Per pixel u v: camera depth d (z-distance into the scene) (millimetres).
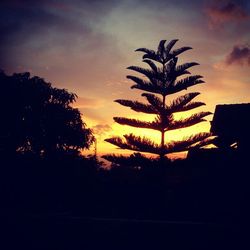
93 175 12250
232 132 8320
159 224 5172
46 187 10547
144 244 5074
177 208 10930
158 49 13242
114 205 11961
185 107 13281
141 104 13250
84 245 5129
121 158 13109
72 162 11500
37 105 11109
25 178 10391
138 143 13070
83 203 11352
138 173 13305
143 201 12133
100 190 12117
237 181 8922
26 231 5227
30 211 9445
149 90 13430
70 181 11188
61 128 11172
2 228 5242
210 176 9477
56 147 11289
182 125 13172
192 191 10656
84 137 11594
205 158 10383
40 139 11023
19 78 11234
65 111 11375
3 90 10883
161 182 12695
